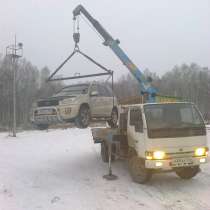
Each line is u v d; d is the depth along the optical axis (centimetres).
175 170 1037
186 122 960
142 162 1002
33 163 1302
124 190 948
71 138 2108
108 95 1372
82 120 1223
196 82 7475
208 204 816
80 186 987
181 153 938
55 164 1295
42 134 2372
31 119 1228
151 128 935
